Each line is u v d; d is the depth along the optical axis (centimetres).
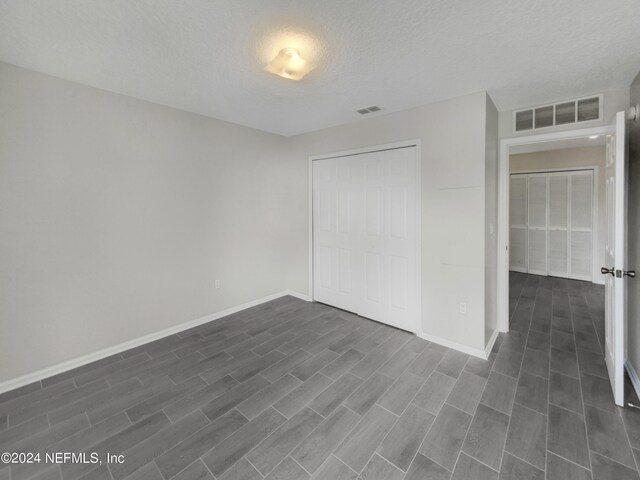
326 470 156
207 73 230
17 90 221
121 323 283
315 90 260
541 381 230
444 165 279
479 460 161
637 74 223
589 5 152
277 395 218
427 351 279
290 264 444
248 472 155
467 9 155
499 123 308
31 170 230
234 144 366
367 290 356
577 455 163
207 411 202
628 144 241
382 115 323
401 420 191
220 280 362
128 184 282
